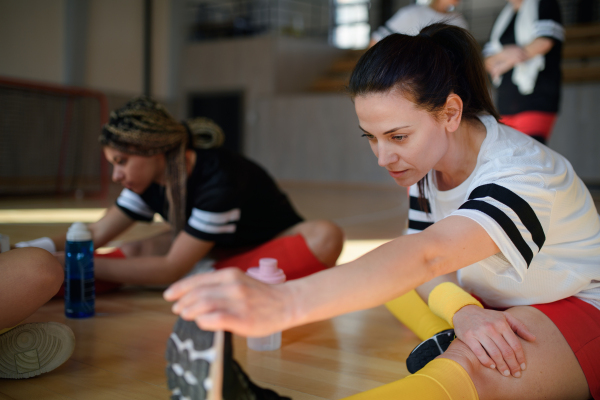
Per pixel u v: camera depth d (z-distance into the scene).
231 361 0.54
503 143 0.79
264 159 8.68
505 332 0.76
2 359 0.90
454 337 0.87
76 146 6.69
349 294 0.55
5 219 3.33
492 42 2.65
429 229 0.65
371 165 7.76
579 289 0.85
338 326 1.30
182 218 1.46
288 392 0.90
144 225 3.20
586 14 8.09
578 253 0.83
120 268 1.41
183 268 1.42
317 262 1.50
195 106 9.19
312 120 8.20
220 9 9.70
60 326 0.92
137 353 1.07
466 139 0.82
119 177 1.37
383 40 0.71
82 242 1.29
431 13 2.42
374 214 4.09
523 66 2.47
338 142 8.02
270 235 1.60
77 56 7.52
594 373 0.79
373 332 1.25
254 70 8.69
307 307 0.53
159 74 8.92
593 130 6.19
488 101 0.83
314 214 4.07
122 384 0.91
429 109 0.68
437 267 0.63
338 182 8.05
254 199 1.53
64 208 4.14
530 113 2.46
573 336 0.79
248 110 8.75
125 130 1.30
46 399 0.85
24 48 6.98
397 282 0.58
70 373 0.96
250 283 0.51
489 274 0.87
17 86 4.86
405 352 1.11
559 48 2.44
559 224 0.80
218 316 0.47
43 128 6.48
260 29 9.15
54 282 0.87
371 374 0.99
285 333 1.24
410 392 0.66
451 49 0.80
